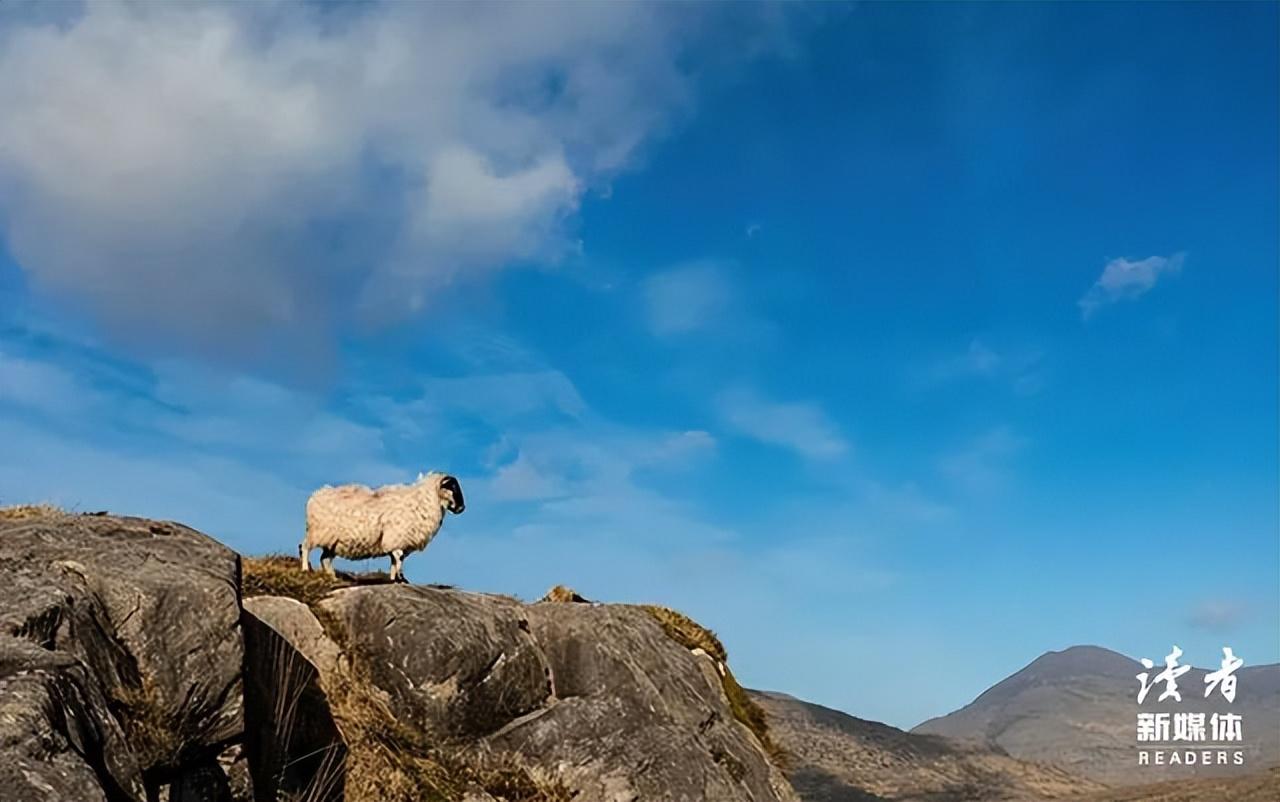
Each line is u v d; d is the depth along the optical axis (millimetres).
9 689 5797
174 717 8203
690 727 12758
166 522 9656
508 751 11477
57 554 8391
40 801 5148
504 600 13484
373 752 10648
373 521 13516
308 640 11219
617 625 13359
